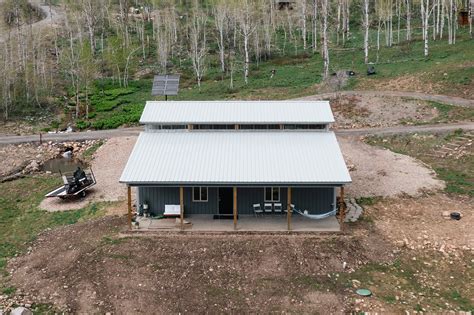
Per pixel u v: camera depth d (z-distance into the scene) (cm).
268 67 6781
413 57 6138
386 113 4775
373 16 8531
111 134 4791
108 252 2641
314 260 2552
